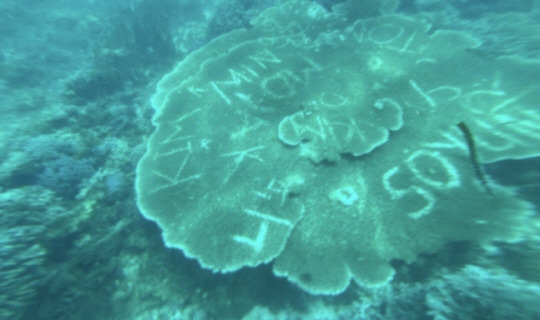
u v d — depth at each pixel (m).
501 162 0.87
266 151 1.02
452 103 1.00
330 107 1.08
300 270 0.80
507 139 0.86
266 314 0.87
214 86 1.28
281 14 1.69
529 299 0.59
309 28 1.54
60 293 0.87
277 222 0.86
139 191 1.01
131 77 1.95
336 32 1.44
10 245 0.87
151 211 0.96
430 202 0.81
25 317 0.81
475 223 0.75
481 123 0.92
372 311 0.78
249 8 2.08
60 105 1.70
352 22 1.57
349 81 1.16
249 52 1.41
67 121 1.53
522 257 0.68
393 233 0.80
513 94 0.96
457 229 0.76
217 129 1.12
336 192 0.89
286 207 0.88
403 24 1.38
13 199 1.00
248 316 0.87
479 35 1.41
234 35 1.62
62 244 0.97
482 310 0.63
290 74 1.25
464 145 0.89
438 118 0.98
